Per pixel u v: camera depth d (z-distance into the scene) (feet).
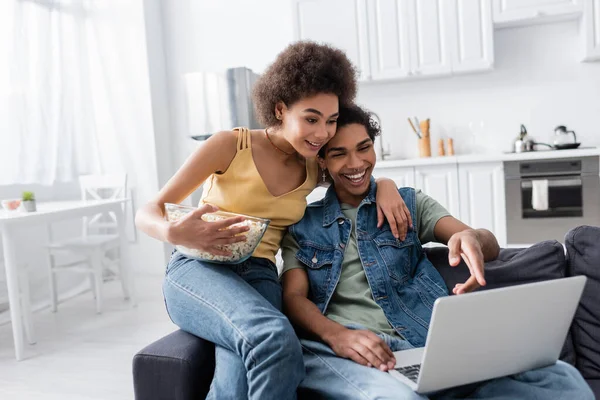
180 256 4.47
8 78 12.56
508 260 4.64
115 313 12.01
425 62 13.64
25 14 12.89
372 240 4.67
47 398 7.84
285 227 4.89
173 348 3.76
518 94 14.40
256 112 4.87
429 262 4.76
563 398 3.27
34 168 13.08
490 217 13.00
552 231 12.69
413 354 3.80
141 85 15.42
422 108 14.98
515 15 13.09
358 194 4.90
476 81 14.62
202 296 3.90
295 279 4.70
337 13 13.94
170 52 16.43
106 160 15.88
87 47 15.05
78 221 15.16
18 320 9.38
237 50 16.03
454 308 2.86
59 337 10.57
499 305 2.99
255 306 3.68
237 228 3.80
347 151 4.65
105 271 15.83
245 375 3.53
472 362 3.14
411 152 15.15
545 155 12.44
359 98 15.34
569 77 14.05
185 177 4.41
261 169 4.65
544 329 3.27
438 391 3.47
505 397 3.34
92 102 15.37
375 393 3.29
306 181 4.86
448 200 13.20
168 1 16.33
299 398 3.82
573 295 3.22
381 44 13.80
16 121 12.72
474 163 12.96
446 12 13.39
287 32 15.61
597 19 12.73
